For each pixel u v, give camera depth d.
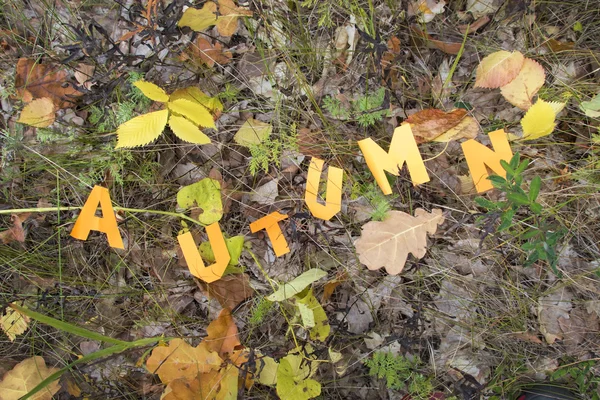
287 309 0.66
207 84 0.70
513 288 0.65
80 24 0.66
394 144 0.59
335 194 0.61
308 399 0.64
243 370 0.59
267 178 0.69
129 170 0.69
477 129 0.60
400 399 0.65
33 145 0.68
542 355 0.65
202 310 0.68
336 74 0.69
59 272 0.67
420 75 0.68
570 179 0.65
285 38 0.69
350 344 0.66
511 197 0.54
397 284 0.66
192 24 0.63
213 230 0.62
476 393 0.63
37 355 0.67
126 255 0.69
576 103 0.66
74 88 0.63
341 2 0.66
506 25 0.67
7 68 0.70
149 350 0.64
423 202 0.67
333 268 0.67
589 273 0.64
